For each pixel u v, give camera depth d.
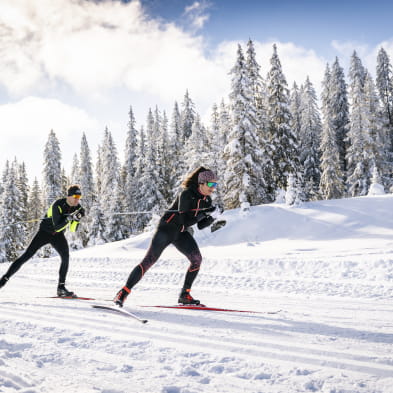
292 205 20.25
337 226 16.34
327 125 33.53
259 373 2.14
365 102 33.03
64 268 5.47
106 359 2.43
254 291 6.00
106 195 38.31
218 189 28.05
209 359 2.39
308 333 2.98
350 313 3.92
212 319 3.54
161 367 2.28
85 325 3.33
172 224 4.20
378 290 5.52
